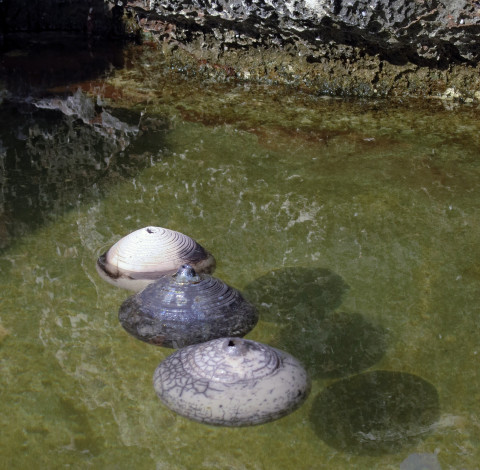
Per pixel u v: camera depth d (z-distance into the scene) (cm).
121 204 345
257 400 197
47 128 441
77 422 213
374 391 226
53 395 224
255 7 498
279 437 208
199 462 200
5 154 402
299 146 414
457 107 478
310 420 213
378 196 352
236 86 533
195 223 328
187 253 280
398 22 449
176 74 560
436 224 326
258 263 297
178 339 231
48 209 338
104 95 505
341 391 226
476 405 221
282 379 204
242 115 468
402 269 293
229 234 319
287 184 367
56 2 651
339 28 477
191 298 239
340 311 266
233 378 200
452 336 253
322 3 461
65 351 242
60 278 282
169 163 392
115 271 274
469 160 392
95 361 237
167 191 359
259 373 202
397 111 473
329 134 432
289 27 498
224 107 483
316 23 479
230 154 404
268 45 533
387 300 273
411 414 217
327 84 517
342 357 242
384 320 262
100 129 441
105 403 220
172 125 449
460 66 482
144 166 389
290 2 476
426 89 497
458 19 438
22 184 364
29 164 389
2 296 271
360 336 253
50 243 308
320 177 374
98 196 353
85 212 336
